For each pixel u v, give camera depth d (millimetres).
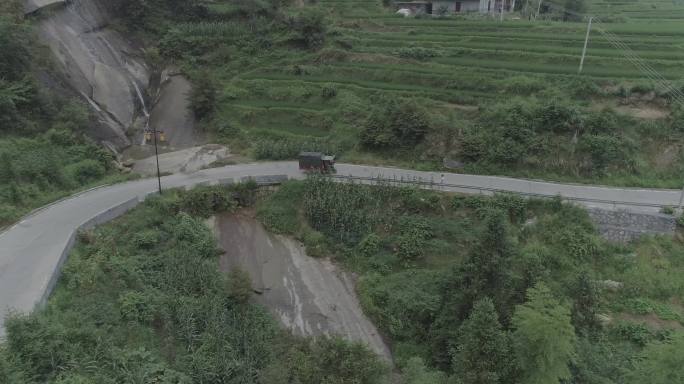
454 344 24734
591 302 27359
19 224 30484
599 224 34219
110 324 23750
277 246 37312
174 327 25922
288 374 23234
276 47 59781
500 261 24000
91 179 38844
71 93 43344
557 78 47656
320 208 37812
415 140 43719
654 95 42969
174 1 61969
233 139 48406
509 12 74562
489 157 41156
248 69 57531
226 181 40375
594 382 22516
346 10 68438
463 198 37219
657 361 20375
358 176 41062
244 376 24000
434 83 50875
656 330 27969
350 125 47719
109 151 42781
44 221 31062
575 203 35500
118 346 22531
